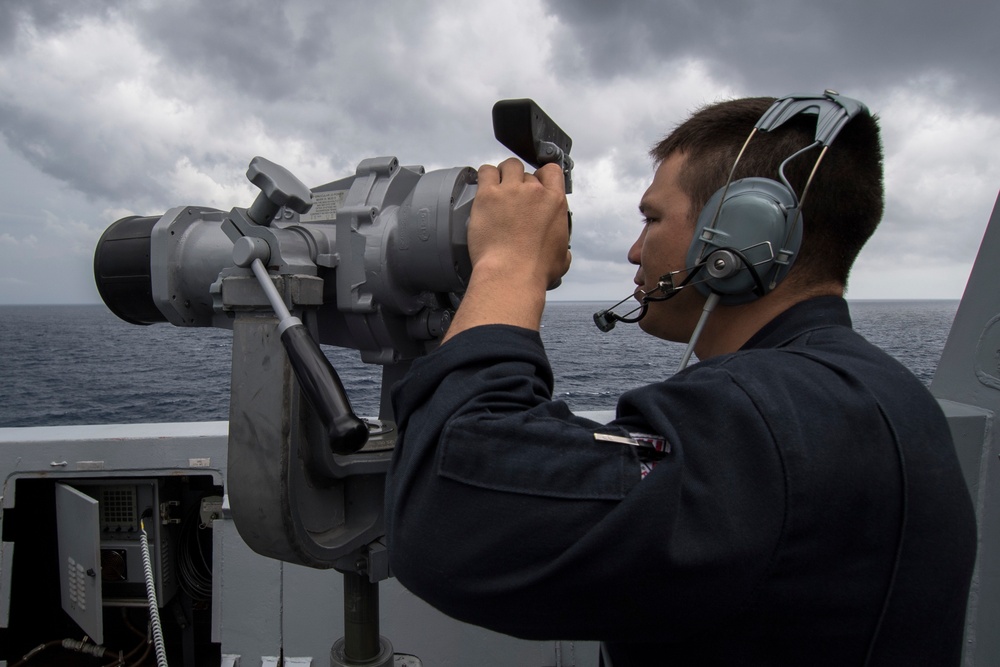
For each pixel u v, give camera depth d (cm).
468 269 98
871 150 78
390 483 65
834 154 75
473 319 69
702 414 59
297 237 98
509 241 73
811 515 57
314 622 182
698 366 68
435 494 59
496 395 61
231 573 183
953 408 167
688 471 57
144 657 205
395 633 180
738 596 56
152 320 117
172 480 208
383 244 97
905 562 60
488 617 59
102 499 202
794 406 60
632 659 68
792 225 73
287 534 88
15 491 191
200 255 103
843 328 75
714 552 54
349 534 99
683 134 83
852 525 59
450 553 58
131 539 201
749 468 57
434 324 105
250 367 90
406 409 67
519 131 84
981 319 169
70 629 220
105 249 111
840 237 77
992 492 161
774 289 77
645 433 60
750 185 75
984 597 162
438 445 60
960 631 65
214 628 184
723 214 75
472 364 64
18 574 207
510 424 59
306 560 92
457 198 94
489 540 57
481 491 57
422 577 60
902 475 61
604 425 63
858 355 69
